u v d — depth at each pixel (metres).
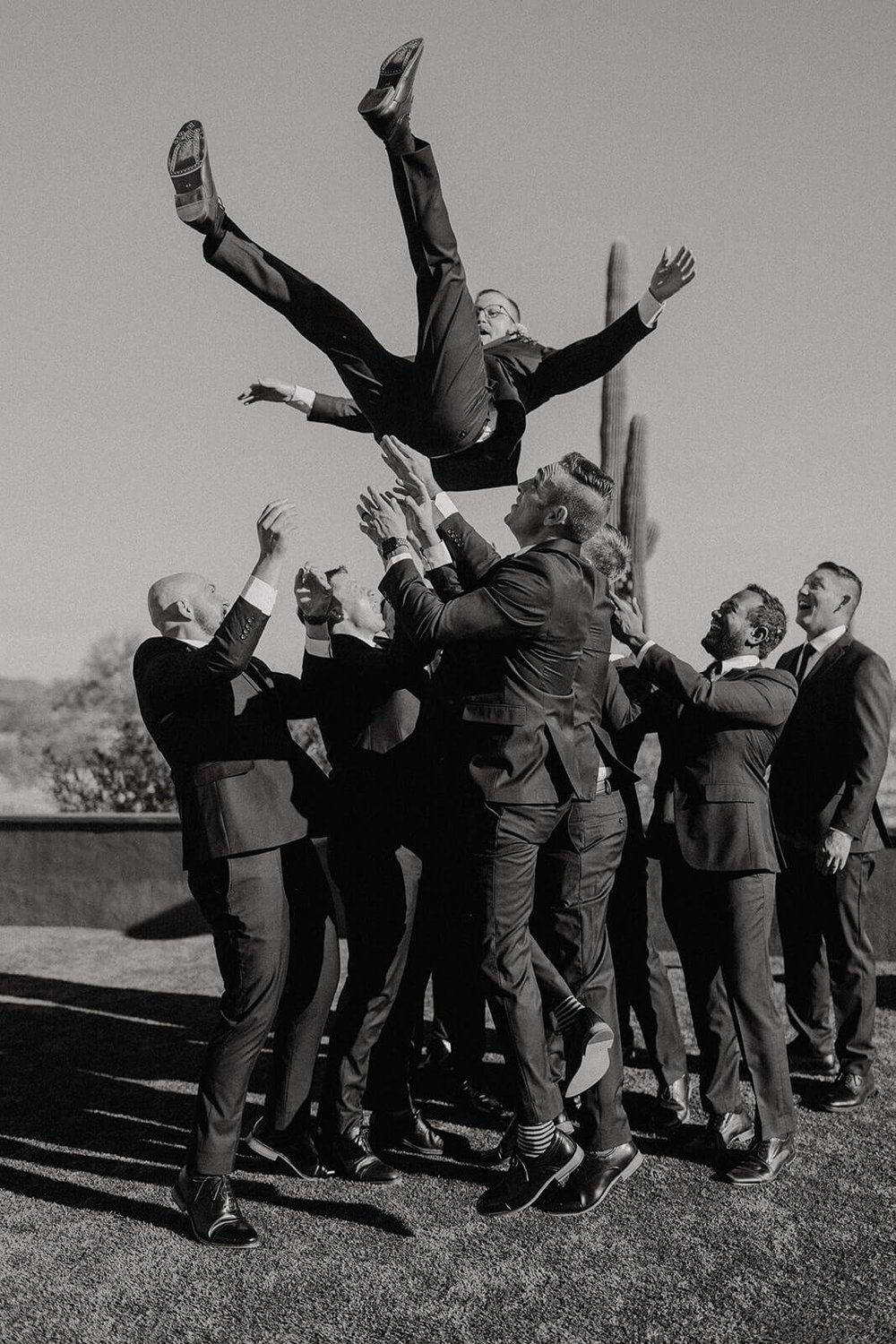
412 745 3.72
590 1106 3.41
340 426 3.87
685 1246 3.12
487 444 3.42
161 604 3.59
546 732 3.16
